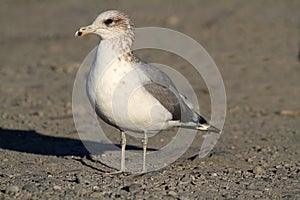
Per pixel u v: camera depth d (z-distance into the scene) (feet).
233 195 32.04
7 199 30.45
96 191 31.86
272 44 82.69
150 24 92.53
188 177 34.86
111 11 34.78
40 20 100.83
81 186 32.60
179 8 103.91
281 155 40.96
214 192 32.45
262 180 34.96
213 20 95.09
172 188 32.73
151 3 109.09
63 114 53.21
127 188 32.50
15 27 96.68
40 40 88.74
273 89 63.36
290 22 93.20
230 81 66.59
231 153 40.75
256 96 60.75
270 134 47.39
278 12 99.09
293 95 61.11
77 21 99.19
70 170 36.09
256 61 74.69
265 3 105.09
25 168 36.09
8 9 109.19
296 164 38.73
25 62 76.33
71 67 72.38
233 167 37.86
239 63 73.92
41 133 46.52
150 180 34.27
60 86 64.80
